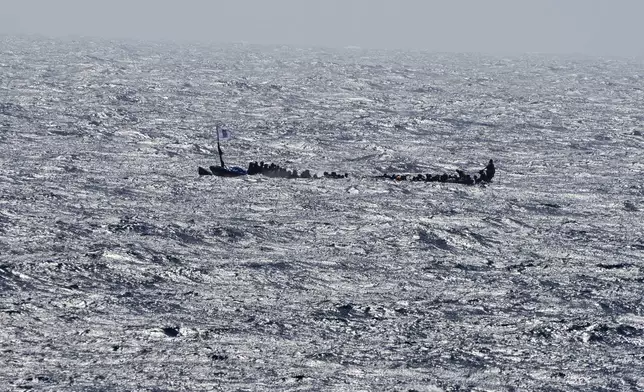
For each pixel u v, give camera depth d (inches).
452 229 6988.2
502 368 4453.7
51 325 4849.9
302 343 4694.9
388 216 7480.3
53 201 7765.8
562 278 5851.4
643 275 5935.0
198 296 5354.3
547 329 4918.8
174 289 5472.4
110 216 7214.6
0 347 4562.0
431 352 4616.1
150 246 6318.9
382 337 4808.1
